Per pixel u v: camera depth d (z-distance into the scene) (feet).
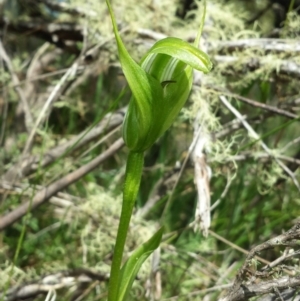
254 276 0.44
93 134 0.71
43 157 0.72
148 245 0.46
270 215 0.72
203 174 0.57
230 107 0.63
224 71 0.68
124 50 0.37
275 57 0.65
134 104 0.40
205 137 0.60
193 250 0.69
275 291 0.43
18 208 0.64
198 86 0.64
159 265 0.64
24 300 0.62
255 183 0.72
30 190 0.70
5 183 0.71
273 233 0.70
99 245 0.70
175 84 0.39
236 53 0.68
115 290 0.44
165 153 0.72
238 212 0.70
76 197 0.72
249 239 0.70
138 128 0.40
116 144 0.65
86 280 0.62
